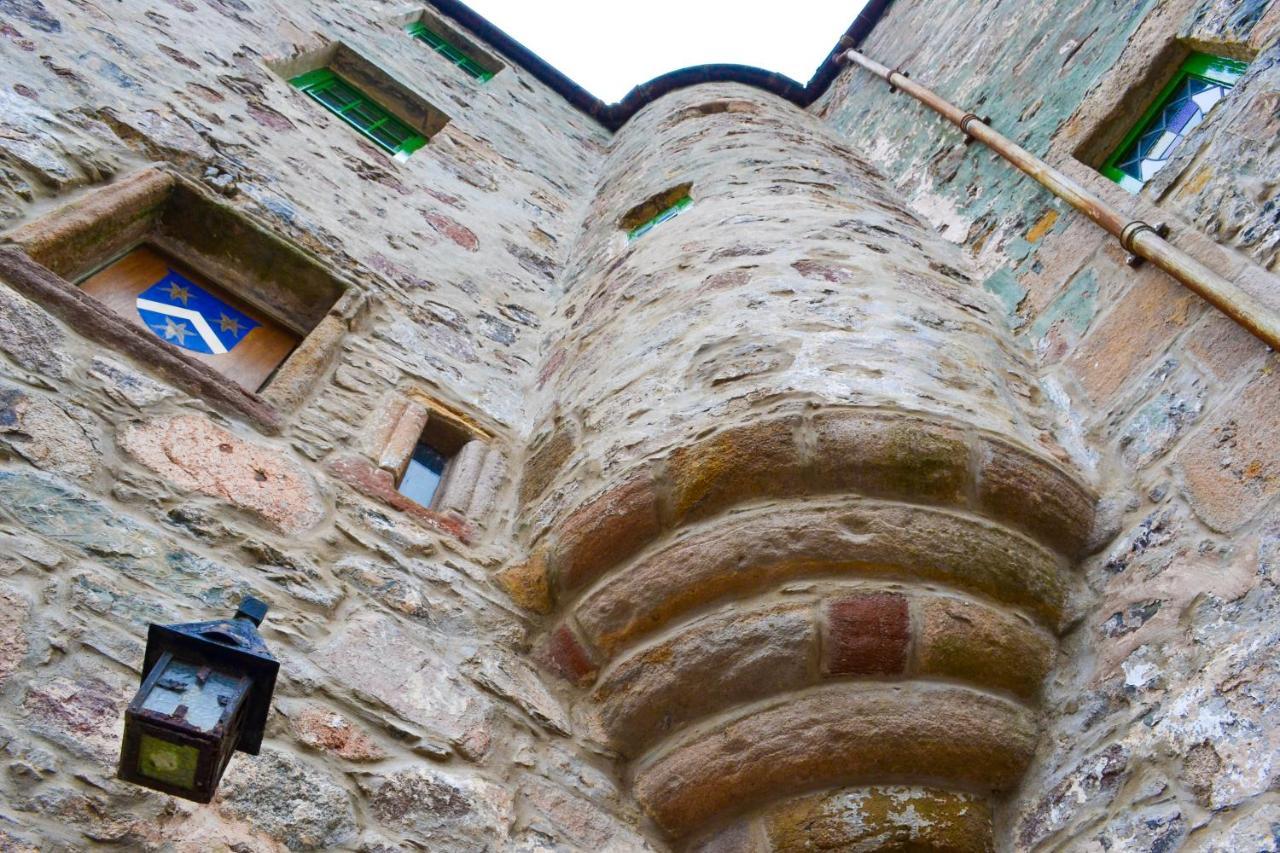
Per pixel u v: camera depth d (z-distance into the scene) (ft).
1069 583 9.68
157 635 5.48
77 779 6.43
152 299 11.80
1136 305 11.90
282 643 8.32
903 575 9.11
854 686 8.73
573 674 9.80
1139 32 15.15
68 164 11.73
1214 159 11.71
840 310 12.25
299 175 15.55
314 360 11.86
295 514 9.64
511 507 12.03
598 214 22.48
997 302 14.55
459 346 14.66
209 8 18.71
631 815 8.95
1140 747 7.94
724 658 8.92
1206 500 9.19
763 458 9.70
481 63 30.91
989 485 9.67
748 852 8.39
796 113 29.09
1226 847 6.83
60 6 14.40
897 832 8.21
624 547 9.99
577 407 12.55
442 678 9.02
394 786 7.83
